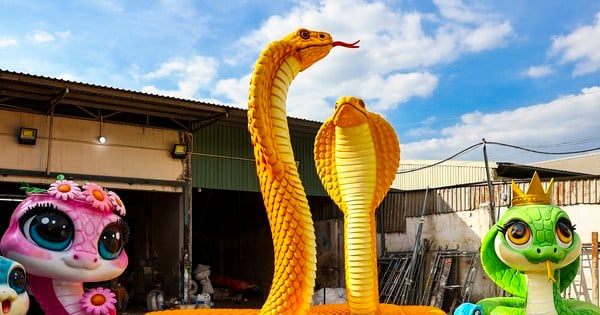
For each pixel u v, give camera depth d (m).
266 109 4.36
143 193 16.33
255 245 18.52
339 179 5.20
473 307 5.61
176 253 14.24
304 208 4.38
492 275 6.19
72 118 12.52
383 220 16.08
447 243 14.33
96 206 4.77
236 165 15.07
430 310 5.59
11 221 4.71
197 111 13.09
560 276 6.10
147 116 13.58
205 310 5.49
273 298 4.30
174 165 13.87
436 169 17.77
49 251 4.56
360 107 5.02
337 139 5.20
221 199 20.14
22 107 12.01
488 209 13.49
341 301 14.26
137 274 16.12
